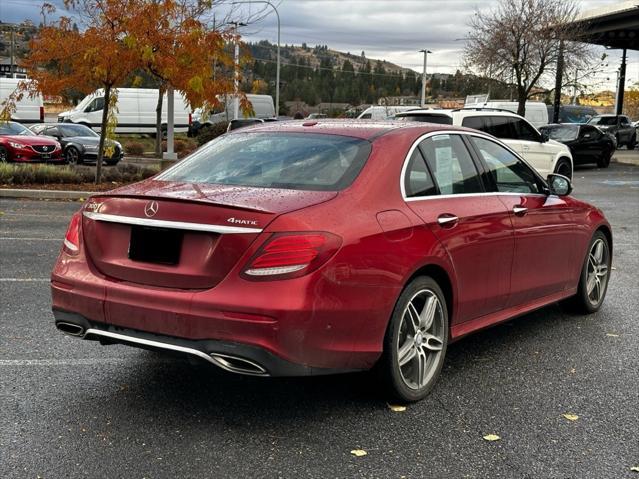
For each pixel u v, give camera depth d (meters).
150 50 15.70
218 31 16.73
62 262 4.32
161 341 3.91
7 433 3.88
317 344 3.80
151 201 4.02
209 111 17.72
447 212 4.67
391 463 3.64
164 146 35.19
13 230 10.66
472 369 5.14
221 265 3.79
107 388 4.59
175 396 4.48
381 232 4.11
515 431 4.07
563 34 34.50
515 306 5.52
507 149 5.72
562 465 3.66
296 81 141.75
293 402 4.43
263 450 3.76
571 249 6.14
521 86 35.19
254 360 3.70
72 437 3.86
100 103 39.12
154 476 3.45
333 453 3.74
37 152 21.95
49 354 5.19
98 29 15.73
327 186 4.22
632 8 36.16
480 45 35.81
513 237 5.25
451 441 3.92
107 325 4.09
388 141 4.62
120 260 4.11
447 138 5.09
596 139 28.30
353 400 4.47
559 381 4.91
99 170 16.95
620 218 13.76
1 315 6.08
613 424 4.20
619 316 6.67
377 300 4.04
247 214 3.81
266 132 5.04
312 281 3.74
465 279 4.78
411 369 4.46
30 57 16.09
